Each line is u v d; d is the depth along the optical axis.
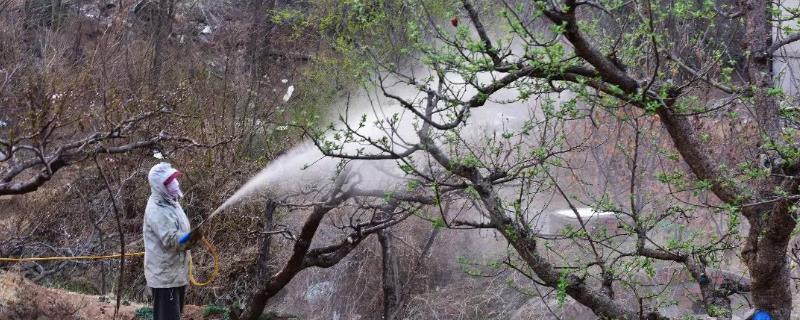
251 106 14.62
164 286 7.73
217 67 17.48
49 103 8.89
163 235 7.58
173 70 16.67
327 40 11.86
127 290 12.18
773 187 5.21
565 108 5.52
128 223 13.15
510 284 6.90
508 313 10.24
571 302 9.70
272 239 12.01
